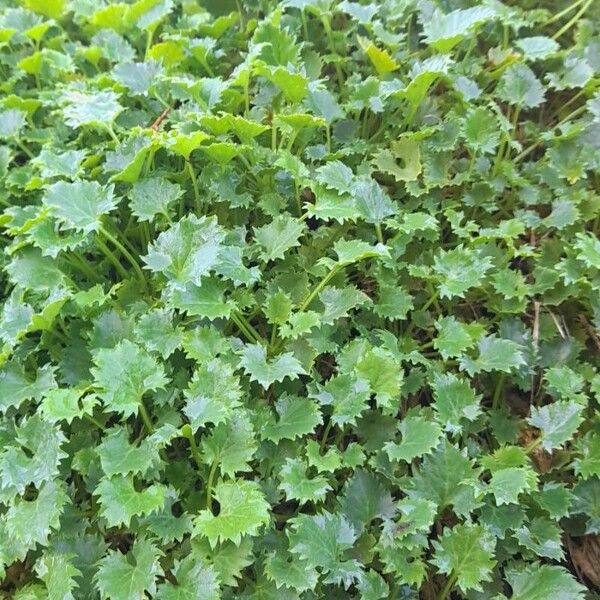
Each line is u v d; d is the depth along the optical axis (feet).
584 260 0.93
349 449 0.80
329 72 1.21
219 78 1.07
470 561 0.73
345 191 0.92
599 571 0.84
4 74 1.28
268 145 1.08
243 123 0.94
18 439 0.79
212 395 0.78
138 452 0.76
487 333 0.97
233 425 0.77
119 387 0.76
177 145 0.90
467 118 1.02
